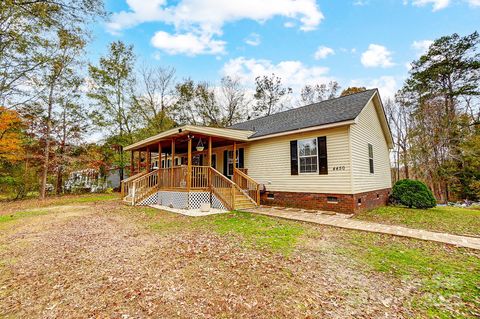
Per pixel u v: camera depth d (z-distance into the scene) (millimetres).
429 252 4488
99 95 22234
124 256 4480
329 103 11961
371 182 10586
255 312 2602
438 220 7602
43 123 18672
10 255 4652
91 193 22500
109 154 24047
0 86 13008
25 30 10820
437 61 19328
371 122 11297
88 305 2828
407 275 3490
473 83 17938
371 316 2508
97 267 3984
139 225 7254
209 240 5395
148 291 3113
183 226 6949
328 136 9375
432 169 17766
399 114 24734
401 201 10961
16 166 17672
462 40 18031
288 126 10820
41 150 18953
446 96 18719
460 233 5820
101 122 22516
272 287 3156
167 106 27266
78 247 5105
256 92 31781
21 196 18031
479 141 16734
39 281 3510
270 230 6289
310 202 9812
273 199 11250
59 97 18828
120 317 2566
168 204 11578
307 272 3613
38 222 8031
